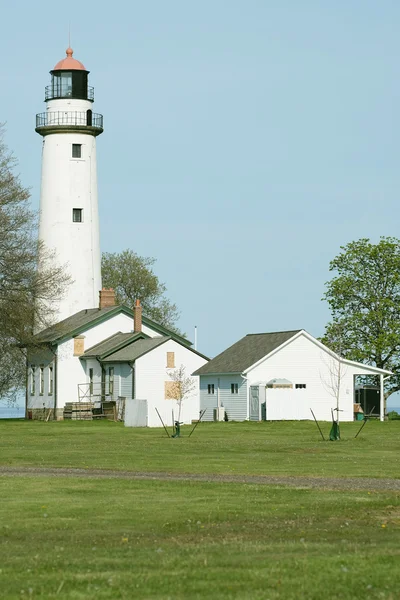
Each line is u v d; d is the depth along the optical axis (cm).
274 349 9562
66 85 10569
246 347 10112
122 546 2448
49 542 2514
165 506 3145
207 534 2645
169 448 5625
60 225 10488
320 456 5053
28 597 1833
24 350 9712
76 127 10488
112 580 1964
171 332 10631
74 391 10206
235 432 7412
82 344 10250
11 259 9088
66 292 10469
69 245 10488
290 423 8738
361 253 10831
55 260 10400
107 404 9712
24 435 7081
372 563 2103
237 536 2600
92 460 4825
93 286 10606
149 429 7881
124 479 3909
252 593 1845
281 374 9606
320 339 10656
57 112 10512
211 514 2981
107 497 3356
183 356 9556
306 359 9700
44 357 10412
